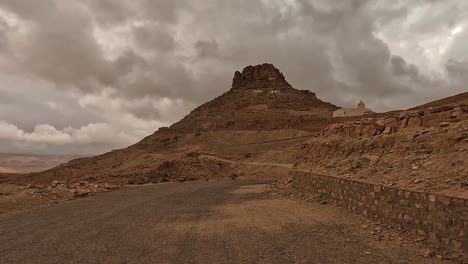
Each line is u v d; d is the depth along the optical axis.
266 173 62.81
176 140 135.88
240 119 162.00
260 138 118.94
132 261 8.58
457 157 11.91
